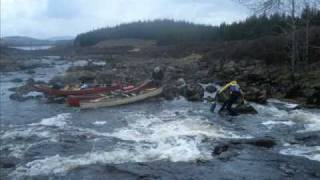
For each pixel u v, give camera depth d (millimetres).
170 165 12969
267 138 15828
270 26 47219
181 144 15203
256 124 18359
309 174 11977
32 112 23172
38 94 30078
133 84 30188
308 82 26172
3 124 19875
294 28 30938
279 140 15617
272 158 13406
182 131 17188
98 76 38406
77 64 66125
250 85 29219
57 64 68125
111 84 30188
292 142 15297
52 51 124688
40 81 36812
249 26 64938
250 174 12094
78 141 16125
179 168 12688
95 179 11984
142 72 41562
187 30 120250
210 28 110812
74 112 22828
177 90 27750
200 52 66375
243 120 19234
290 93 24922
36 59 83000
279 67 34250
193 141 15570
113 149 14820
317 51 34406
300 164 12805
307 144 14969
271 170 12352
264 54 40219
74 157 14008
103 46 127625
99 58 85625
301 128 17438
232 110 20922
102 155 14125
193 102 24938
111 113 22078
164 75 35656
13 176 12414
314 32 36094
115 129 18109
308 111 20750
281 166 12672
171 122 19031
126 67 50219
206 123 18594
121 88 27453
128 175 12211
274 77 29453
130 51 101312
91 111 22891
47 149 15094
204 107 23031
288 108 21797
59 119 20828
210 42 80875
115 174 12305
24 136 17156
